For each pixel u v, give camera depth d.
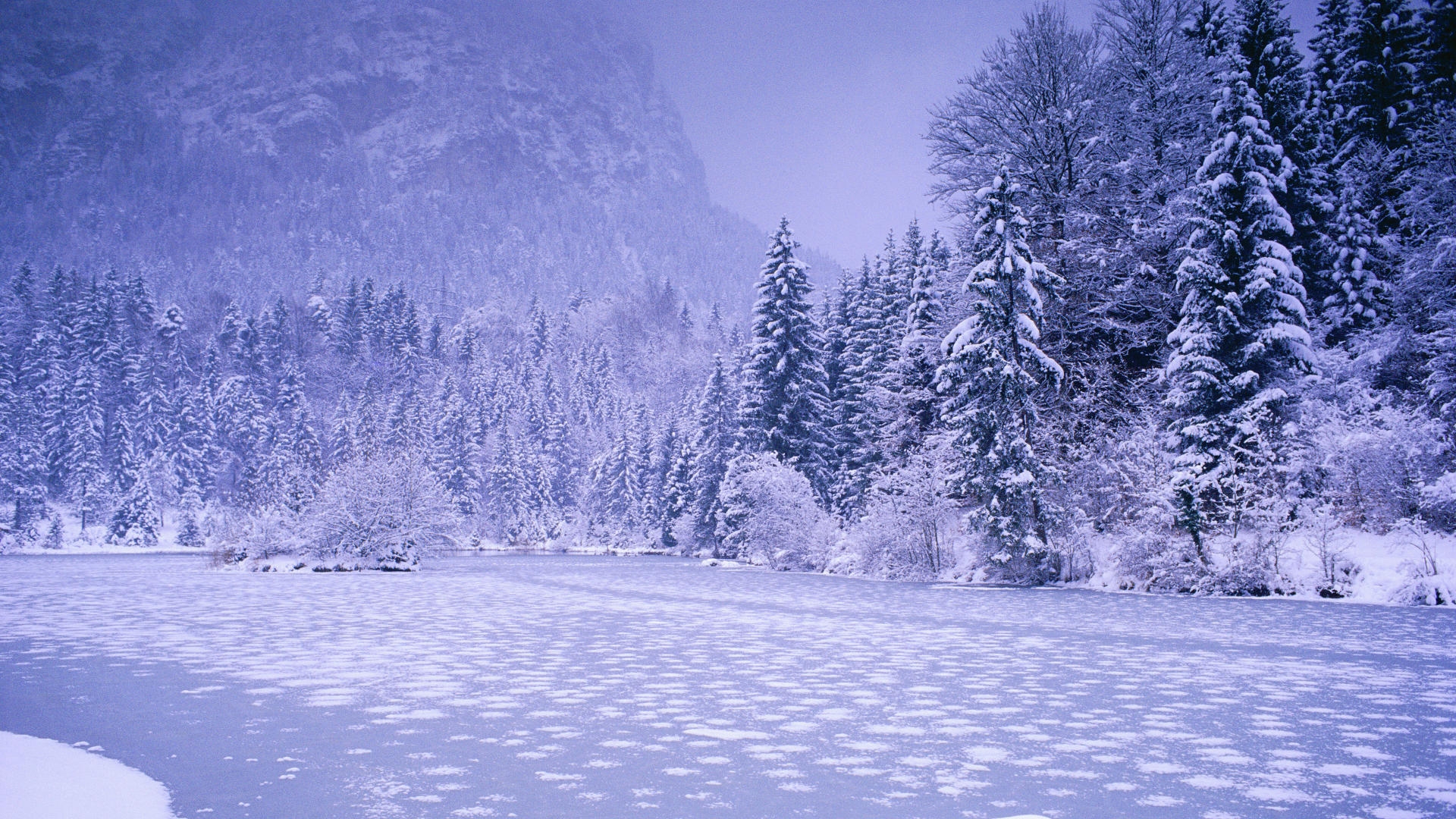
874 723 6.68
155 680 8.56
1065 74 28.66
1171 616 15.45
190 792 4.73
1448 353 21.75
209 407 83.62
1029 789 4.83
